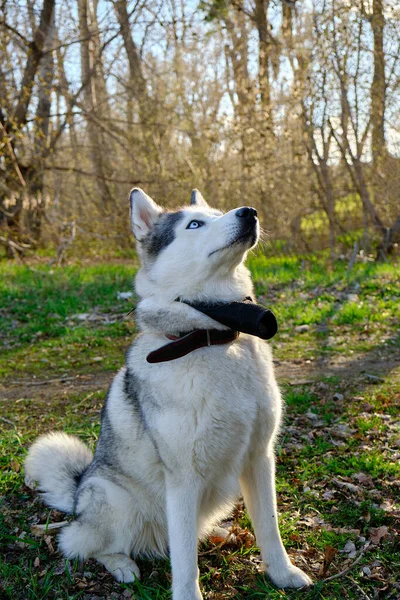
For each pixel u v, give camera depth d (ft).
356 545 10.66
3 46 39.88
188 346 9.18
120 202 48.14
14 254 44.60
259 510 9.85
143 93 46.09
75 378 21.21
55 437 12.57
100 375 21.47
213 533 11.36
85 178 54.39
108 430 10.61
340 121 41.06
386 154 41.83
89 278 36.65
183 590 9.05
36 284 34.81
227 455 9.41
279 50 41.68
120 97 51.70
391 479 12.89
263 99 42.68
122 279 36.06
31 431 16.48
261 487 9.82
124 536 10.59
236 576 10.16
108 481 10.53
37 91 45.44
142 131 47.16
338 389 18.61
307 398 17.75
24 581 10.21
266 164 42.50
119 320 28.02
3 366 22.75
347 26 37.52
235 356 9.36
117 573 10.27
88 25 44.06
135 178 47.09
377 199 45.29
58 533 11.57
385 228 42.22
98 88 56.54
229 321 9.30
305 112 39.96
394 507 11.69
